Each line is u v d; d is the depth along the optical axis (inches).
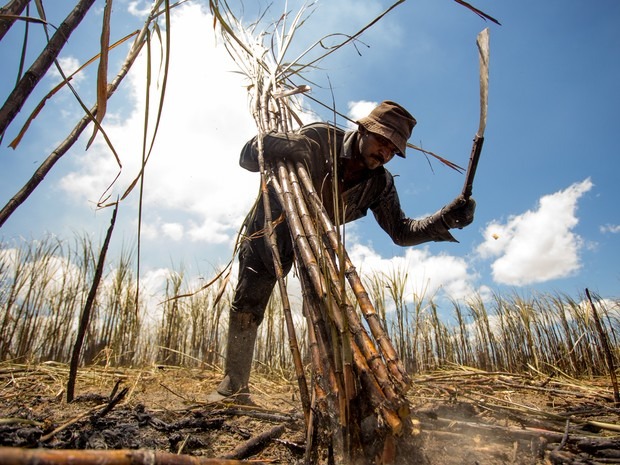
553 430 74.1
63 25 38.2
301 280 63.5
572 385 126.1
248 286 94.3
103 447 57.2
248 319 96.0
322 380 55.8
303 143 79.2
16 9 35.6
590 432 72.9
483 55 63.4
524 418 80.4
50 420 66.3
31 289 189.6
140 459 29.0
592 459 61.4
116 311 210.8
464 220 82.4
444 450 63.9
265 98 98.6
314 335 58.5
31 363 154.9
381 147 83.0
